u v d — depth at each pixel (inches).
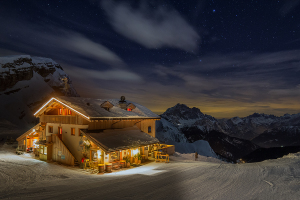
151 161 1029.2
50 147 958.4
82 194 402.6
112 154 862.5
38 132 1111.0
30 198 386.0
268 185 404.8
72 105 914.7
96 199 364.5
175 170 676.7
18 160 927.7
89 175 689.6
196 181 482.6
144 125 1247.5
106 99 1234.0
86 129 884.6
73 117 918.4
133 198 363.3
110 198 367.6
